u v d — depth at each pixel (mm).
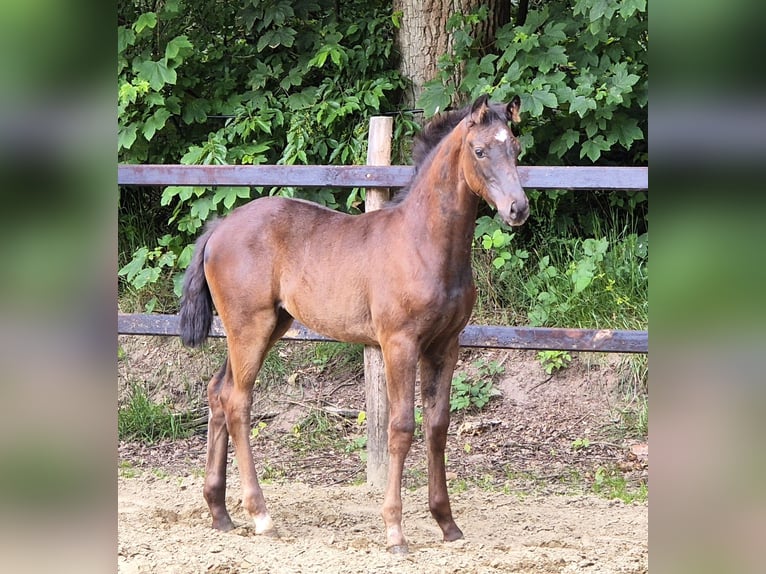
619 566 3398
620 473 5273
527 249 6918
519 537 4066
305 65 7051
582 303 6289
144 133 6727
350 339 3949
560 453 5609
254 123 6777
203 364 6629
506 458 5582
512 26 6660
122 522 4141
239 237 4062
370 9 7543
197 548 3670
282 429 6180
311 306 3945
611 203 6723
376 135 4879
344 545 3836
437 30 6922
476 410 6180
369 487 5004
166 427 6156
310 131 6762
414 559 3541
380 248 3768
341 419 6215
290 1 6969
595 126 6457
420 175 3773
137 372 6633
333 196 6676
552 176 4449
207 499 4109
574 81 6469
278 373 6582
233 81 7207
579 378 6215
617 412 5941
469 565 3441
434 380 3908
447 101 6430
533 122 6688
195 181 4879
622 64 6230
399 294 3637
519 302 6609
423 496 4930
